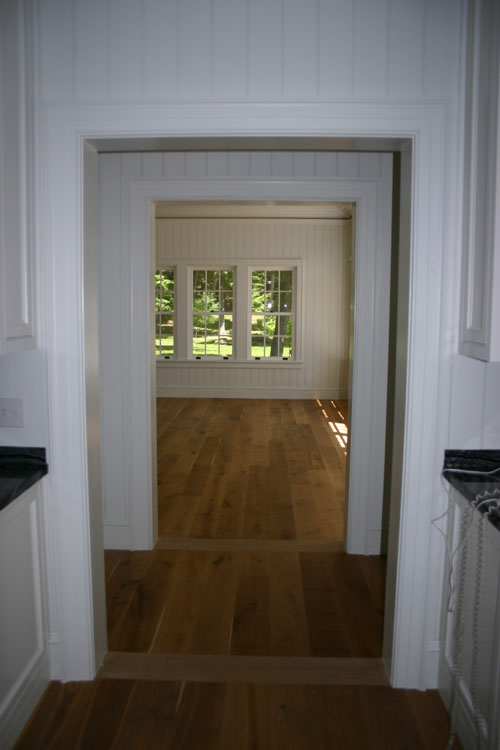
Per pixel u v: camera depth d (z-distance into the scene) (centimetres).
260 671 219
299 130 187
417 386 195
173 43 186
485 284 165
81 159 192
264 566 314
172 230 821
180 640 240
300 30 185
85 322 201
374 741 183
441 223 189
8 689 176
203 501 421
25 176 182
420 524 201
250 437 621
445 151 186
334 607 271
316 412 760
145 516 332
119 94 188
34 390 200
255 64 186
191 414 742
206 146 201
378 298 308
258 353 857
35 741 181
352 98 185
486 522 166
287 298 844
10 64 171
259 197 307
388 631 219
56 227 193
